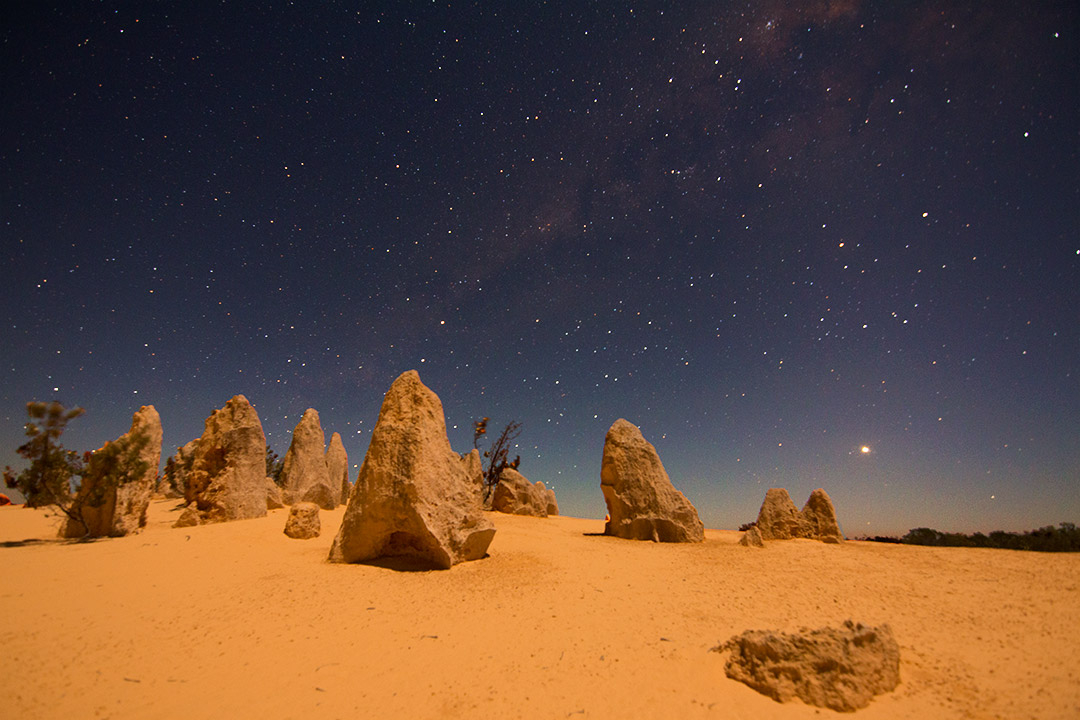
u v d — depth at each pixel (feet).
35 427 54.85
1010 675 21.95
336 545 44.37
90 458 57.31
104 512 58.90
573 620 30.17
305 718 19.57
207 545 49.75
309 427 102.83
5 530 66.64
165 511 90.48
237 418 73.72
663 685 21.79
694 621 29.94
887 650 21.63
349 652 25.46
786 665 20.89
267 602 32.45
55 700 20.07
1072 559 47.93
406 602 33.22
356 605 32.35
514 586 37.32
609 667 23.73
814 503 66.18
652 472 67.67
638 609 32.37
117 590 33.76
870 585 38.93
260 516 72.38
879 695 20.30
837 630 22.07
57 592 32.68
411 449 45.39
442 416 51.29
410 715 19.88
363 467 46.24
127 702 20.26
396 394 49.44
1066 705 19.24
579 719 19.49
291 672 23.22
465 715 19.88
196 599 32.65
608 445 71.46
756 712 19.36
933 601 34.19
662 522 63.46
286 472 101.04
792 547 56.13
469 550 45.39
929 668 22.88
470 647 26.21
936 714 18.94
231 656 24.70
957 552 53.83
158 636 26.71
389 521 43.88
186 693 21.16
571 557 48.47
